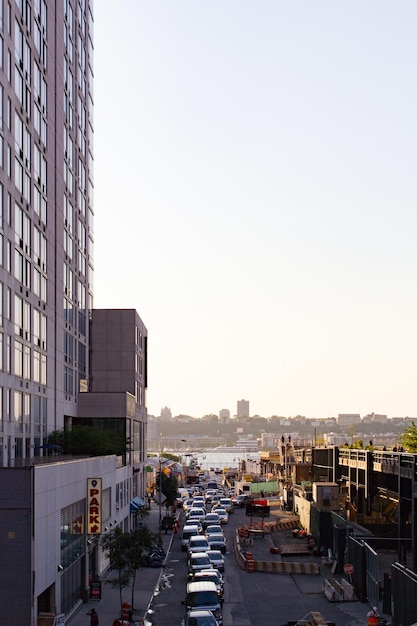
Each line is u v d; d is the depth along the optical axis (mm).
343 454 89188
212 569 51812
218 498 129625
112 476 64625
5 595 34594
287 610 45344
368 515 75625
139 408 99125
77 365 78312
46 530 37688
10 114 50344
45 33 63156
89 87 86875
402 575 37125
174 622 41562
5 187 48562
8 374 48812
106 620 42094
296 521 89938
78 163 79000
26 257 54750
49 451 61438
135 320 94562
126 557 44156
